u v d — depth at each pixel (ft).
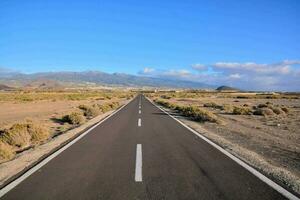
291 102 197.06
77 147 36.29
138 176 23.77
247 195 19.35
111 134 47.16
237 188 20.75
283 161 29.60
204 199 18.66
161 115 84.79
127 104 153.38
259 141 41.88
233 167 26.50
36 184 21.81
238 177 23.40
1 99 200.75
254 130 54.34
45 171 25.43
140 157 30.60
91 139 42.32
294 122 70.23
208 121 66.95
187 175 24.02
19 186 21.35
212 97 302.04
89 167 26.71
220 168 26.18
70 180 22.79
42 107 125.49
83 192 20.03
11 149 35.04
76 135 46.16
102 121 67.56
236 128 56.90
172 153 32.55
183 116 81.87
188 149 34.83
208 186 21.21
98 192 20.02
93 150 34.40
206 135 46.11
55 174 24.45
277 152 34.14
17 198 18.97
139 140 41.37
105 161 28.96
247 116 86.07
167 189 20.58
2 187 21.18
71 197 19.10
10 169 26.11
